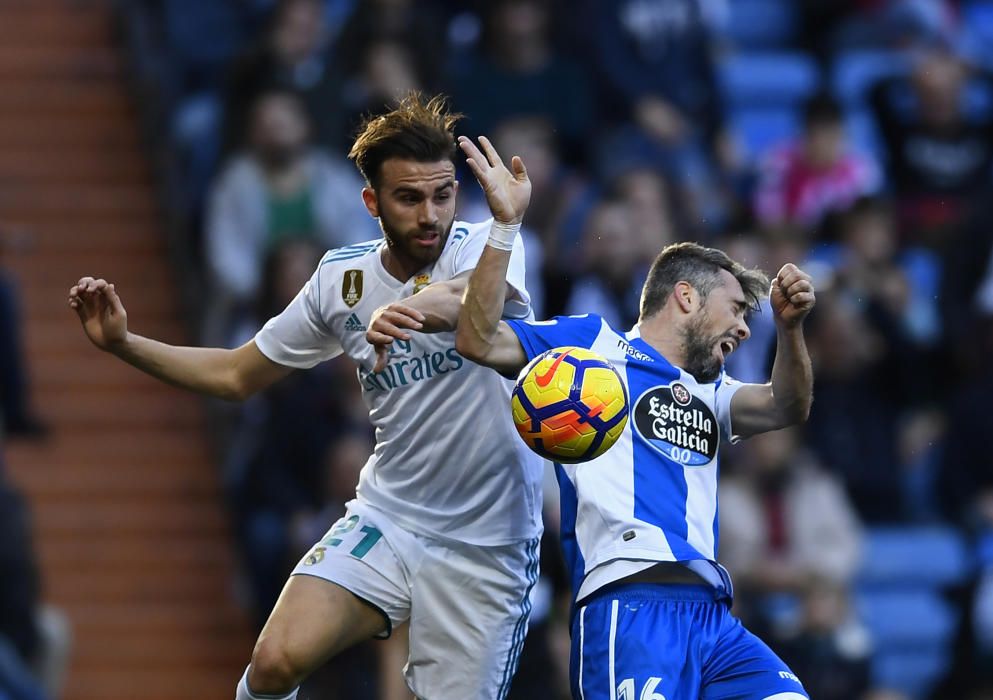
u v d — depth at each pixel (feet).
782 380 67.36
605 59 144.25
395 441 69.05
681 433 68.08
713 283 69.15
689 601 66.90
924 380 134.62
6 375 117.50
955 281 137.39
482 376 67.56
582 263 123.03
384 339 62.28
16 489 112.68
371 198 66.18
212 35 150.61
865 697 114.62
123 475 130.82
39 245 140.46
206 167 139.44
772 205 141.28
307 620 67.62
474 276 63.41
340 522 70.85
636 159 138.72
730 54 169.58
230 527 129.08
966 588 122.83
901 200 145.79
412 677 71.20
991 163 146.30
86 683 122.93
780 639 114.83
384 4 136.98
